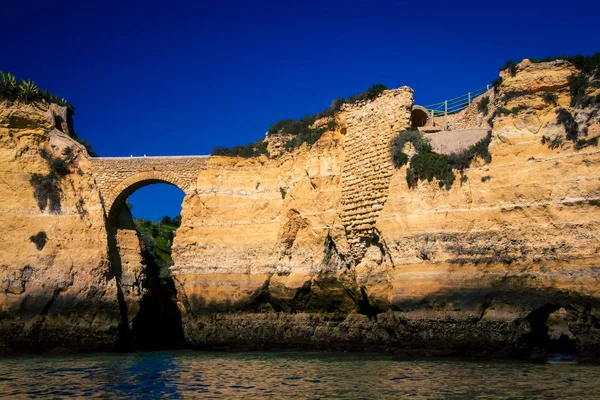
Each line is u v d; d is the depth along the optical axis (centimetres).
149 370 2962
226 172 4384
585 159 2886
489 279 3056
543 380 2338
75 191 4225
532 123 3095
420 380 2417
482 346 3052
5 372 2897
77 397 2222
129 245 4434
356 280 3653
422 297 3219
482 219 3136
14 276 3847
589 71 3011
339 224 3800
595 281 2755
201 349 4200
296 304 3956
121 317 4147
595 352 2786
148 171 4403
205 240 4300
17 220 3978
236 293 4125
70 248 4066
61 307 3928
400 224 3391
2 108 4119
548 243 2923
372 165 3644
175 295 5131
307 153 4047
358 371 2731
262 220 4222
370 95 3753
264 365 3075
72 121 4628
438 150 3453
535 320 3073
